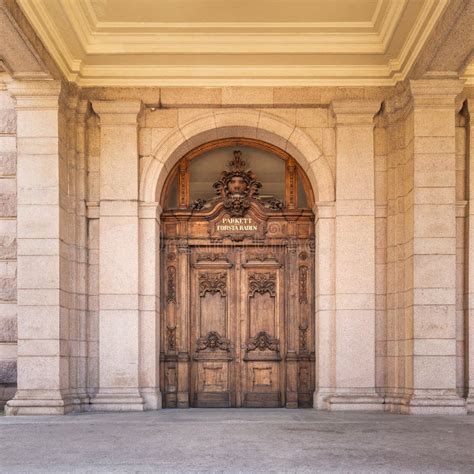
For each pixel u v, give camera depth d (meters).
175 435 9.48
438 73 12.45
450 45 11.30
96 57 13.20
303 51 13.05
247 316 14.42
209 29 12.84
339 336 13.30
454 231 12.52
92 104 13.55
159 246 14.24
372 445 8.51
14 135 13.43
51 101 12.79
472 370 12.99
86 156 13.68
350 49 13.01
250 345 14.35
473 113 13.34
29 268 12.59
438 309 12.38
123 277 13.39
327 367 13.49
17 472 6.92
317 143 13.80
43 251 12.61
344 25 12.64
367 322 13.31
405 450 8.12
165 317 14.30
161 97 13.69
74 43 12.60
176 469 7.00
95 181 13.70
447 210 12.54
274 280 14.48
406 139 13.21
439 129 12.65
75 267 13.34
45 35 11.71
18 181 12.71
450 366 12.30
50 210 12.67
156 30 12.84
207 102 13.70
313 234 14.45
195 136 13.93
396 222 13.40
